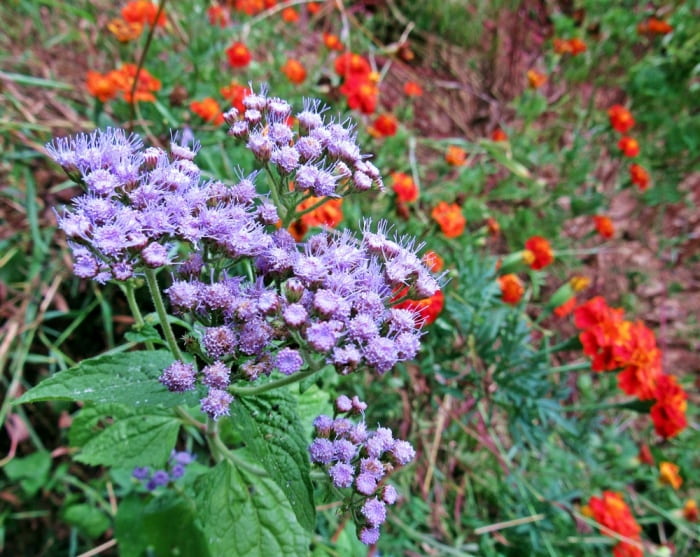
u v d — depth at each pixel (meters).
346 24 0.44
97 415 0.18
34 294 0.28
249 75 0.36
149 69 0.33
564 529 0.29
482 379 0.29
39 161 0.31
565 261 0.40
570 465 0.32
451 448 0.31
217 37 0.37
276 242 0.15
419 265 0.15
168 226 0.13
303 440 0.14
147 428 0.18
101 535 0.27
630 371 0.26
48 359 0.27
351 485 0.15
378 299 0.14
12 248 0.29
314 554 0.21
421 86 0.48
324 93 0.37
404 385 0.30
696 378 0.40
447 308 0.27
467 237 0.34
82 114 0.34
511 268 0.29
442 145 0.45
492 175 0.44
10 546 0.27
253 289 0.14
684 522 0.32
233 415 0.14
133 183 0.14
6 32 0.35
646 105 0.52
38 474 0.26
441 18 0.52
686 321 0.43
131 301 0.15
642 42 0.55
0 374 0.26
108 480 0.26
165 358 0.15
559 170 0.46
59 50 0.37
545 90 0.53
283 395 0.14
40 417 0.28
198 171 0.15
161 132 0.30
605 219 0.38
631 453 0.33
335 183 0.16
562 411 0.32
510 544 0.29
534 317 0.39
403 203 0.31
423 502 0.28
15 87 0.33
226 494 0.16
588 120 0.49
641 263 0.45
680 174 0.49
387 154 0.37
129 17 0.32
